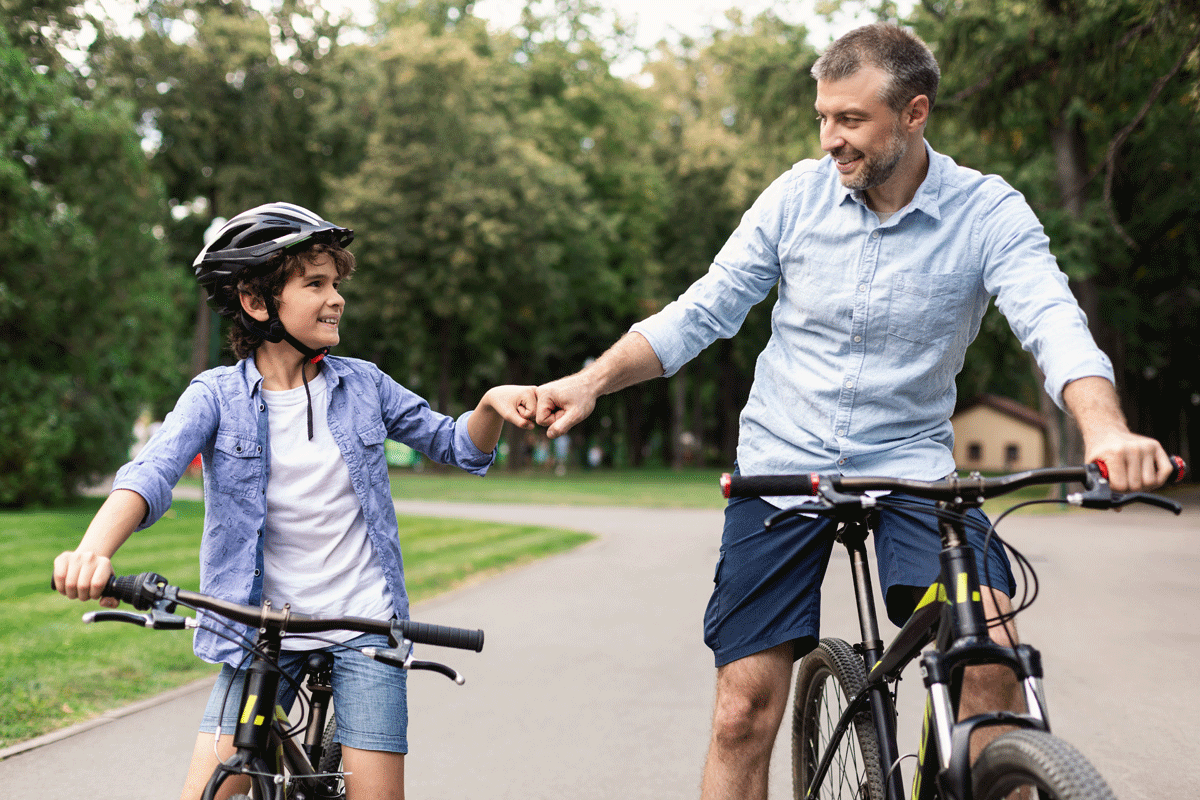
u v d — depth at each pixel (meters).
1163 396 34.31
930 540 2.55
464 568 10.91
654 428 60.50
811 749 3.03
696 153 39.44
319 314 2.51
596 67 40.09
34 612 7.45
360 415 2.61
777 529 2.71
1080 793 1.63
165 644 6.65
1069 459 22.23
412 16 38.81
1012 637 2.18
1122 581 9.90
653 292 41.22
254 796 2.19
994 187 2.67
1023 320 2.44
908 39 2.51
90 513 17.31
